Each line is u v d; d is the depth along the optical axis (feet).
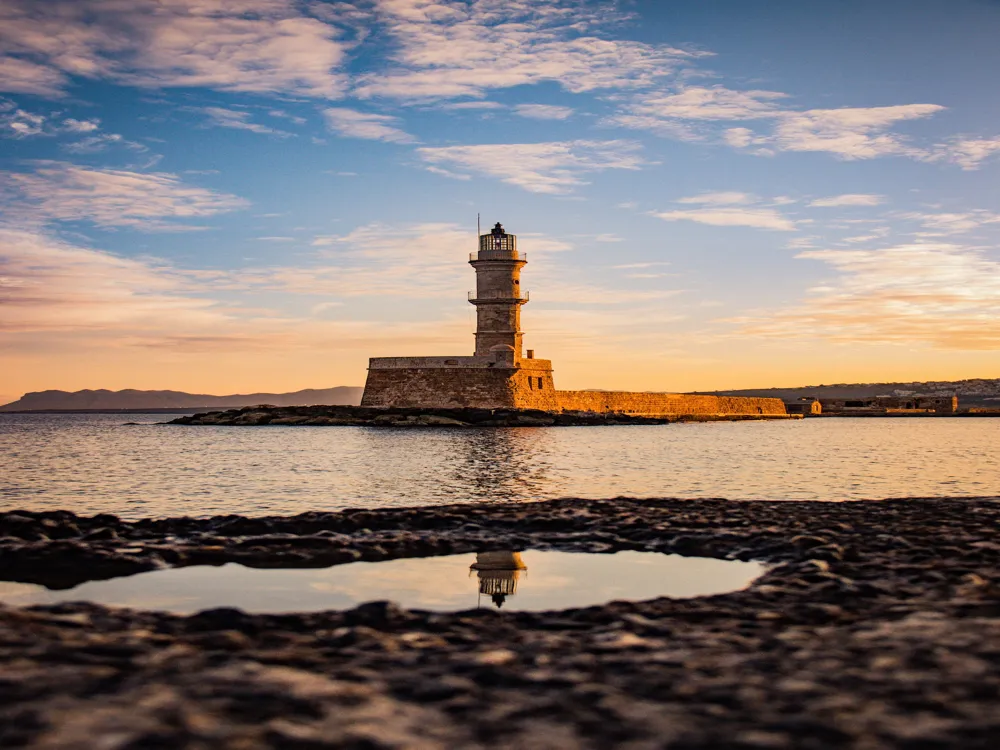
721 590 50.42
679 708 28.68
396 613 40.34
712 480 127.34
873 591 44.55
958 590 44.50
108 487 120.98
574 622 39.50
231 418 374.84
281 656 33.71
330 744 25.81
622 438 254.68
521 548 63.41
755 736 26.43
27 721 26.50
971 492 109.09
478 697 29.71
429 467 151.94
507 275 315.17
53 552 58.75
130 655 33.19
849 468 149.38
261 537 64.69
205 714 27.55
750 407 533.14
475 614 40.93
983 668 31.78
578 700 29.48
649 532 67.15
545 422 313.32
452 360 321.73
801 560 54.44
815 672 31.89
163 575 54.95
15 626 36.29
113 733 25.86
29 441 261.44
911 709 28.12
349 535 66.95
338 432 287.69
